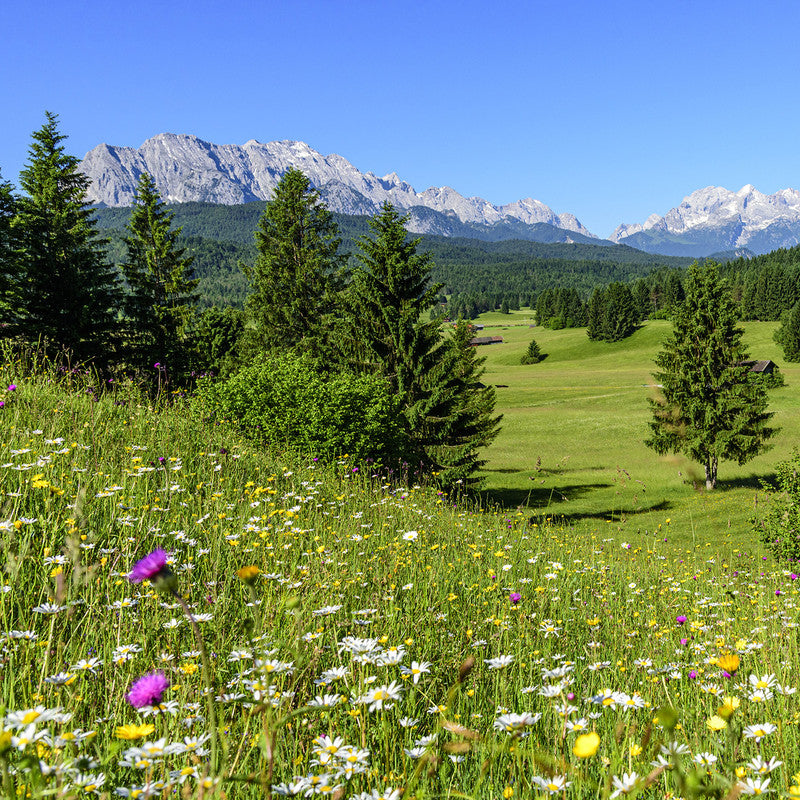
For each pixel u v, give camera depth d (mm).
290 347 38531
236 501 6625
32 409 7629
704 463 33031
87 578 2312
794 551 13281
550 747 2377
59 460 5770
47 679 2104
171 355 35375
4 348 10992
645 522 22625
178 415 12031
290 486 8797
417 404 25047
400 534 6672
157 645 2977
